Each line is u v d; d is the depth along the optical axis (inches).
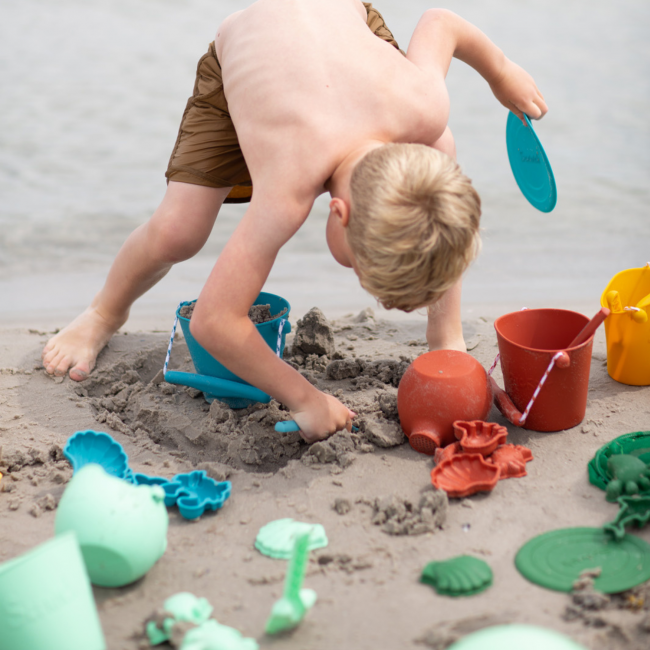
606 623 55.0
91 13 359.6
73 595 51.3
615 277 96.4
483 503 71.9
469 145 231.6
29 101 250.1
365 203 62.1
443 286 64.0
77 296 143.9
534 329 89.7
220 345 76.7
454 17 88.3
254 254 73.6
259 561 65.1
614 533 65.2
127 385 103.6
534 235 178.1
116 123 235.9
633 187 202.7
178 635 54.0
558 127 247.1
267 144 72.9
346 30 78.2
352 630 55.7
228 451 87.0
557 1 429.4
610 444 77.5
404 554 65.0
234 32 84.2
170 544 67.9
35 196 187.6
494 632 43.6
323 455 80.4
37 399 99.0
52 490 77.6
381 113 73.3
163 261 98.8
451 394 79.3
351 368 102.0
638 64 315.9
